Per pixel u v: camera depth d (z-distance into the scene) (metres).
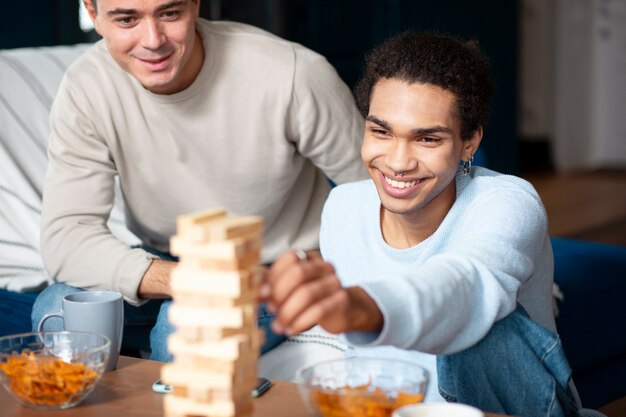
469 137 1.51
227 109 2.07
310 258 1.06
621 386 2.62
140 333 2.21
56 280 2.04
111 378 1.45
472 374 1.40
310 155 2.18
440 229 1.55
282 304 1.04
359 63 5.45
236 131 2.09
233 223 0.97
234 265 0.96
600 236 5.20
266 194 2.16
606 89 7.70
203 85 2.04
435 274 1.24
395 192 1.50
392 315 1.14
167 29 1.88
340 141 2.15
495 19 6.20
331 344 2.10
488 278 1.31
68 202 2.06
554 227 5.45
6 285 2.48
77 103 2.07
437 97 1.44
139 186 2.14
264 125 2.10
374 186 1.68
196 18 1.96
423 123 1.44
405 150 1.46
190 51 1.94
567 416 1.45
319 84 2.12
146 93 2.04
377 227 1.64
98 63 2.09
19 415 1.28
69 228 2.04
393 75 1.46
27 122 2.70
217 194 2.14
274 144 2.12
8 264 2.49
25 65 2.78
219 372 0.98
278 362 2.12
